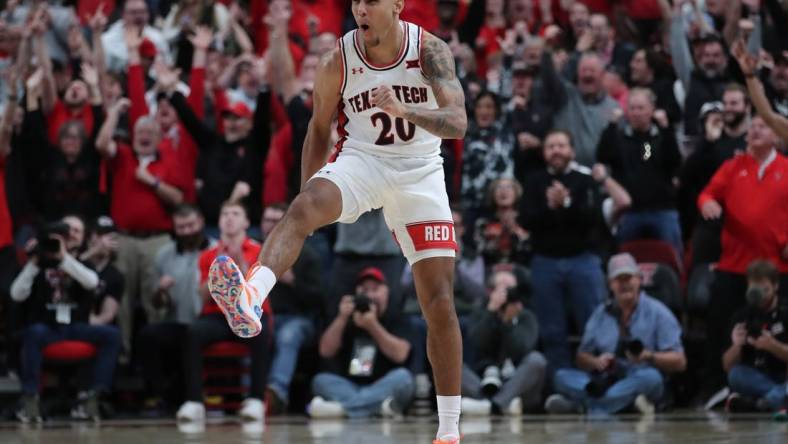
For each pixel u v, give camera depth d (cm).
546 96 1739
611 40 1997
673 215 1620
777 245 1516
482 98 1739
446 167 1684
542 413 1531
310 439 1062
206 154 1709
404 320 1552
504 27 2117
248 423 1379
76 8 2197
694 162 1639
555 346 1568
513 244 1642
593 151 1731
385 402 1475
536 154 1662
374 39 740
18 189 1709
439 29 2028
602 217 1634
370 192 751
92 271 1537
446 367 762
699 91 1773
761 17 1959
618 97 1862
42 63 1767
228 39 2056
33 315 1516
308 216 721
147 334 1576
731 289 1535
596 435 1062
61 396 1600
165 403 1600
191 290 1590
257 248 1527
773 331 1445
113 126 1691
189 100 1783
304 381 1634
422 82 749
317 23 1944
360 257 1583
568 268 1576
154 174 1688
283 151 1681
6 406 1562
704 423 1245
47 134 1752
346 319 1530
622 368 1497
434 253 758
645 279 1580
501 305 1527
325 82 762
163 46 2083
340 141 775
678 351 1499
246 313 656
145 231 1677
